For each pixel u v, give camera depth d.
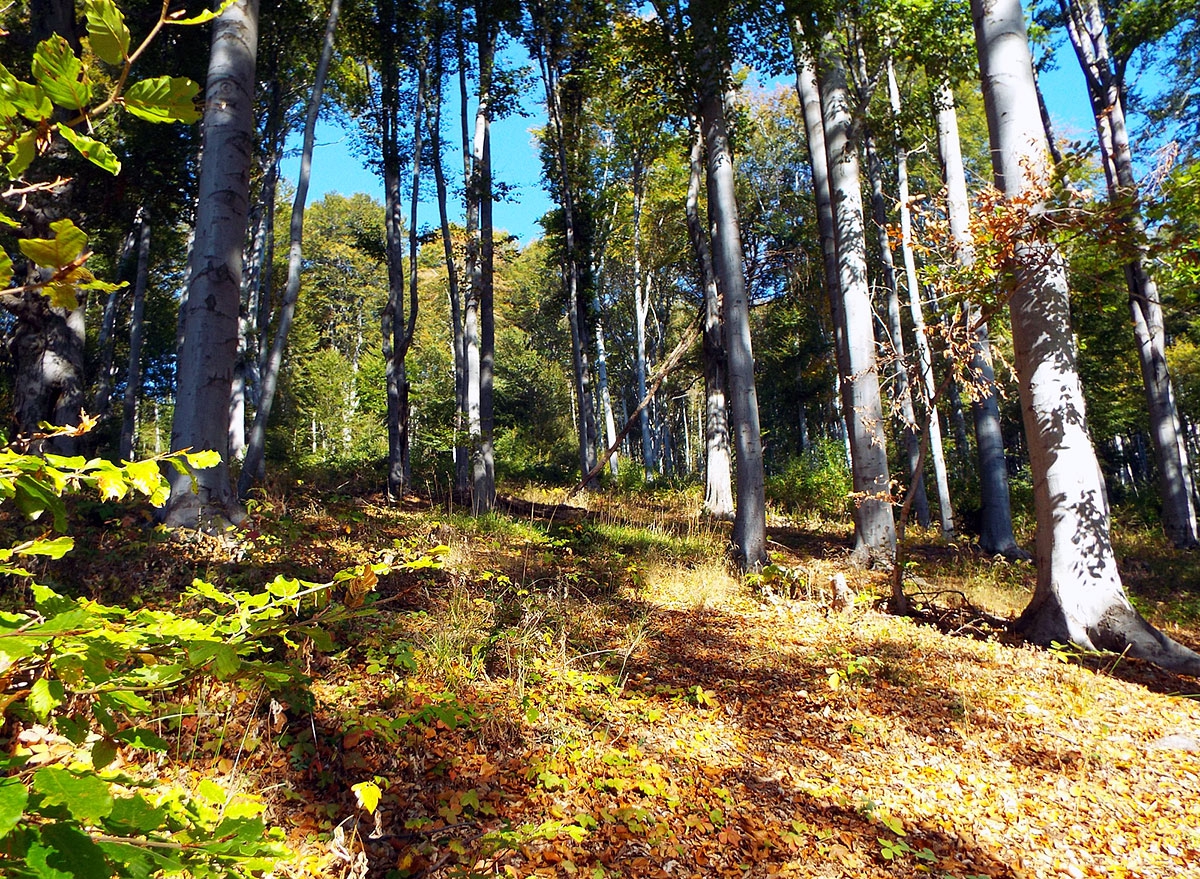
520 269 40.50
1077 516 6.78
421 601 6.10
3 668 0.87
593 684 4.97
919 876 3.42
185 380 6.66
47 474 0.93
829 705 5.28
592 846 3.30
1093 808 4.11
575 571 8.09
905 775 4.37
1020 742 4.82
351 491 12.79
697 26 9.75
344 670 4.46
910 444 15.91
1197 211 6.05
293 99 17.41
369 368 28.11
